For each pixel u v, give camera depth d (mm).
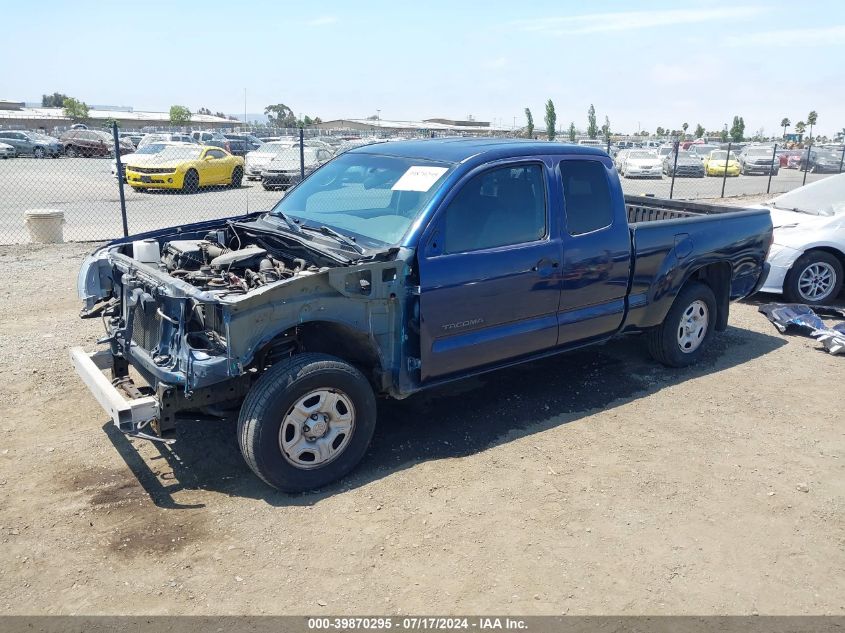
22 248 11133
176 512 3830
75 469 4266
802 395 5695
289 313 3791
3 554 3434
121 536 3604
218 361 3652
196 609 3086
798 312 7430
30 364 5887
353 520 3775
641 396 5586
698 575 3398
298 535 3637
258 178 25172
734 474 4375
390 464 4402
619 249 5254
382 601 3160
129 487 4086
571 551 3557
